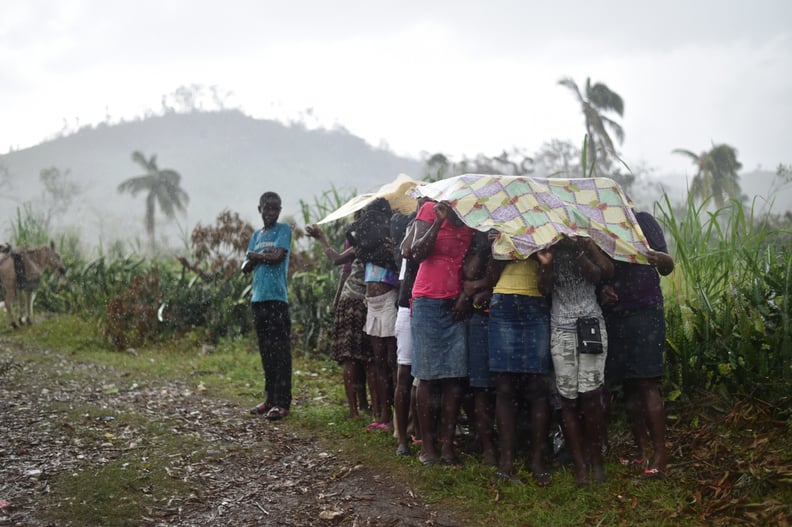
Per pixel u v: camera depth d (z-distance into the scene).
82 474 4.45
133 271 12.52
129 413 6.02
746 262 5.68
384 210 5.82
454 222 4.63
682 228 6.30
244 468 4.81
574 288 4.30
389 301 5.63
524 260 4.31
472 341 4.62
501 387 4.48
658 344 4.34
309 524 3.93
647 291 4.36
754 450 4.16
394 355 5.65
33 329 11.31
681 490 4.03
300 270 10.21
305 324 9.45
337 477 4.64
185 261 10.82
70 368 8.38
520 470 4.47
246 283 10.63
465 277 4.63
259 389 7.47
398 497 4.29
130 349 9.97
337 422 5.92
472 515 3.98
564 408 4.33
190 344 10.16
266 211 6.20
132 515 3.93
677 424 4.84
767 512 3.59
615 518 3.80
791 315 4.77
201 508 4.11
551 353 4.34
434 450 4.80
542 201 4.46
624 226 4.42
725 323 5.03
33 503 3.99
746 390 4.74
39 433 5.27
